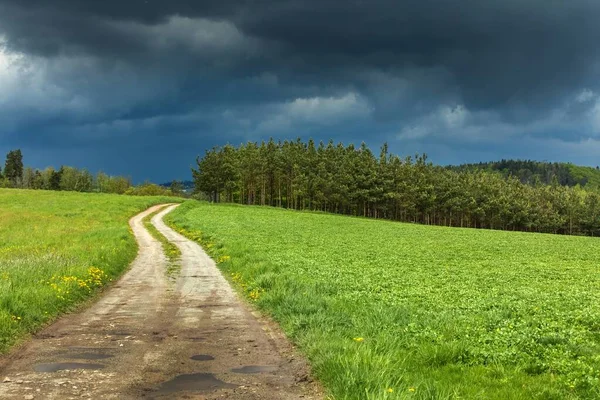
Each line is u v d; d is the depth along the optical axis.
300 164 133.50
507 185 157.75
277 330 12.70
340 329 11.97
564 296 20.30
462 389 7.94
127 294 19.14
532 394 7.80
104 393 7.87
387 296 18.45
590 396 7.77
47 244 36.97
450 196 129.88
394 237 63.44
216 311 15.55
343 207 133.12
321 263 31.27
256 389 8.13
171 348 10.83
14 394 7.74
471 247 53.16
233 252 32.91
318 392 8.00
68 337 11.79
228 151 129.25
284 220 83.75
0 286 14.64
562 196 149.50
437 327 12.59
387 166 129.38
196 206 105.38
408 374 8.55
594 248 57.72
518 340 10.99
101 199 106.56
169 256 34.81
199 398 7.69
